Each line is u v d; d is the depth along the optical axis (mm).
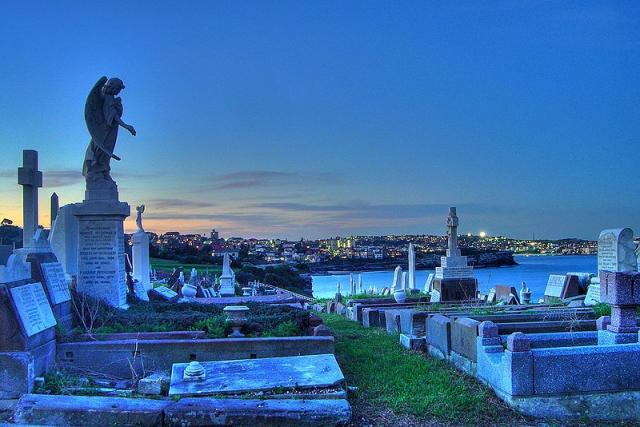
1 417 7719
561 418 7914
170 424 7293
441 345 11117
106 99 14930
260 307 14719
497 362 8727
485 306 17391
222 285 28516
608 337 9453
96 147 14805
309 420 7410
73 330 10828
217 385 8359
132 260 23391
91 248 14703
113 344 9742
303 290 61812
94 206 14570
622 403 8000
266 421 7328
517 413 7961
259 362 9422
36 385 8539
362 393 8953
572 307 15828
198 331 10695
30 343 8602
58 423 7305
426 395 8711
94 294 14578
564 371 8023
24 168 13680
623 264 9547
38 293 9477
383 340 13641
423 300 23812
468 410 8117
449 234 25906
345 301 24672
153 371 9664
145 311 14195
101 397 7836
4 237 25531
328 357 9641
